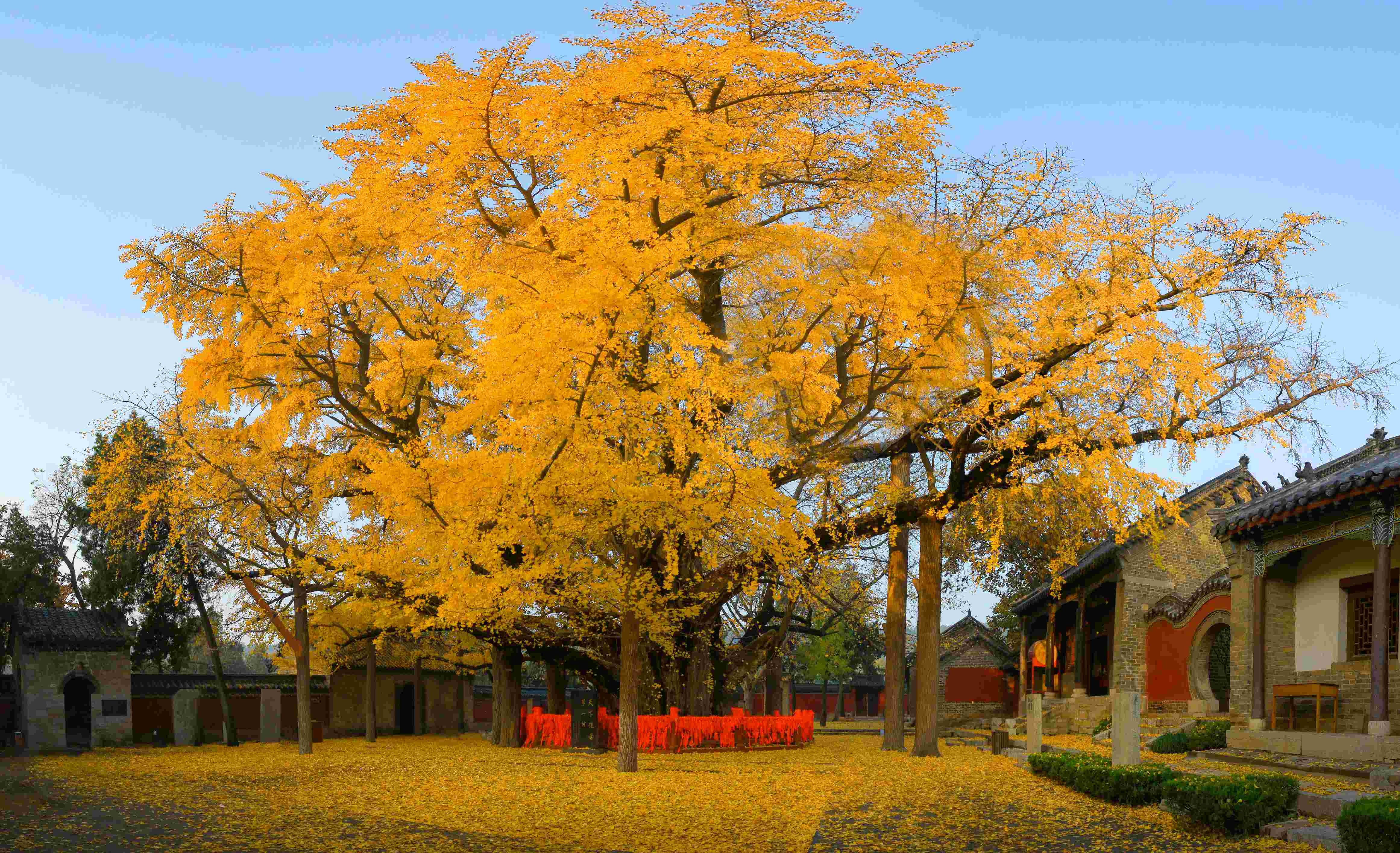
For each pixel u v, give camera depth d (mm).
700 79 19672
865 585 34719
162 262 22109
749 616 37000
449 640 39125
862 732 44688
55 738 31516
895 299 18672
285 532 27391
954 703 48656
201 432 25953
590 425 17531
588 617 24828
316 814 15773
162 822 15094
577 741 27969
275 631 34094
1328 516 18797
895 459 25609
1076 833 12688
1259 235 17781
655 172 20359
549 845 13125
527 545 18953
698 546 20578
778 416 22234
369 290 21594
